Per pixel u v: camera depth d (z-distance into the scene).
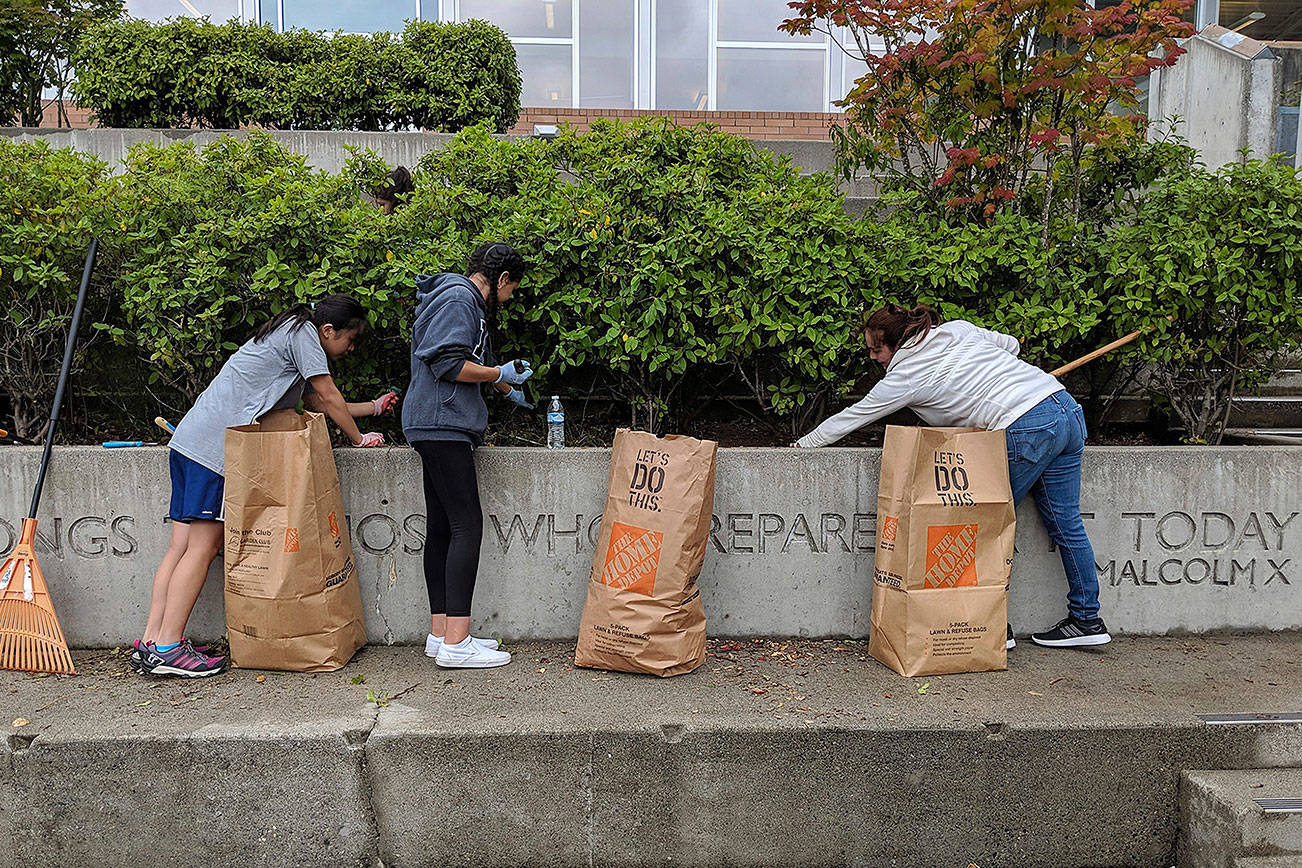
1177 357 3.97
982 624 3.27
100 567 3.52
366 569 3.58
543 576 3.62
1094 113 4.13
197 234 3.74
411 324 3.75
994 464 3.25
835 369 4.00
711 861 2.84
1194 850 2.78
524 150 4.58
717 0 10.13
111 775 2.73
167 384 4.03
